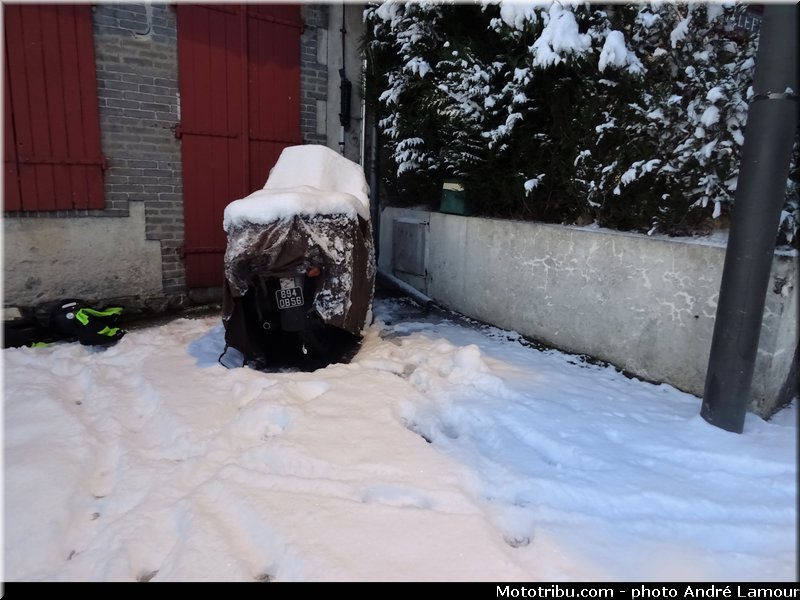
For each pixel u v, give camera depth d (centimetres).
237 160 599
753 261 276
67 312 462
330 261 388
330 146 668
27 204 493
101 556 217
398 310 577
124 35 518
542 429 301
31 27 475
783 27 257
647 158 379
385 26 614
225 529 226
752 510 233
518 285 486
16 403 345
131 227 548
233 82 584
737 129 331
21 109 480
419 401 336
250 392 352
